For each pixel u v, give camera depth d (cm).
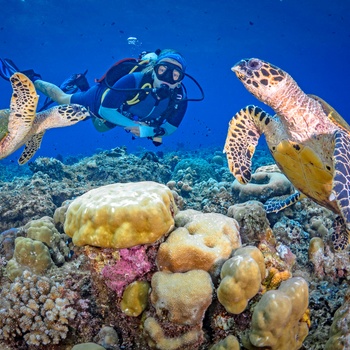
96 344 76
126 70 196
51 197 202
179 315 70
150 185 85
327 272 103
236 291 69
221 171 307
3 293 93
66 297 89
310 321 85
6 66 226
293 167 115
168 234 81
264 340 67
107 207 73
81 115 165
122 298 80
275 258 86
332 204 116
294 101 103
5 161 814
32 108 136
